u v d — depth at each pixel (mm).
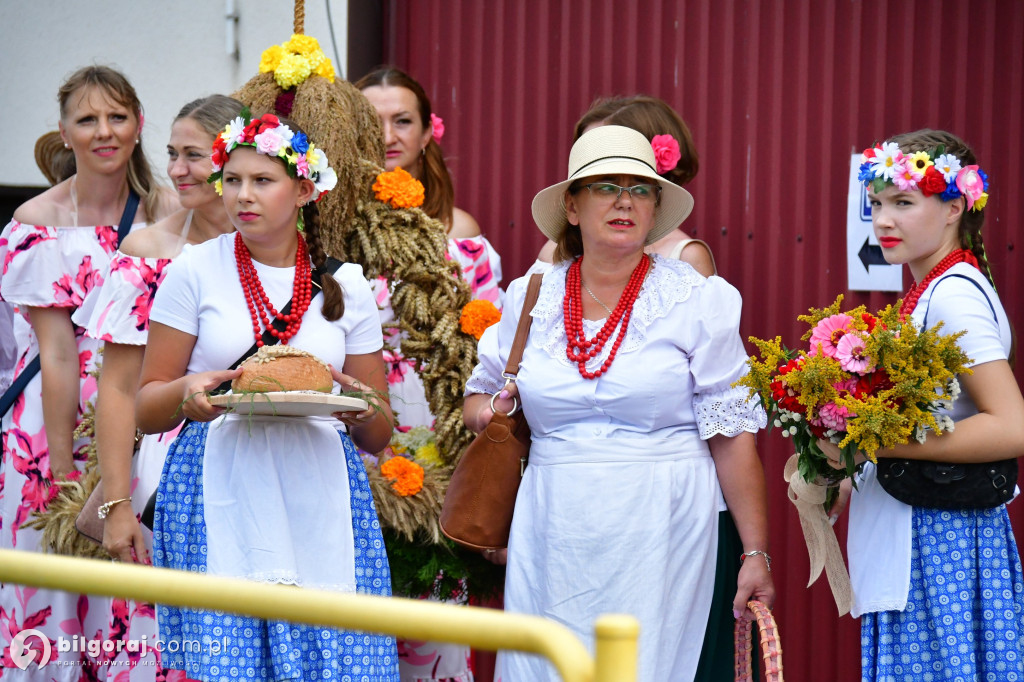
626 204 7160
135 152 9727
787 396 6492
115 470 7973
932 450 6383
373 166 8938
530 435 7594
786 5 10930
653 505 7031
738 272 11094
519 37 11539
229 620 6711
